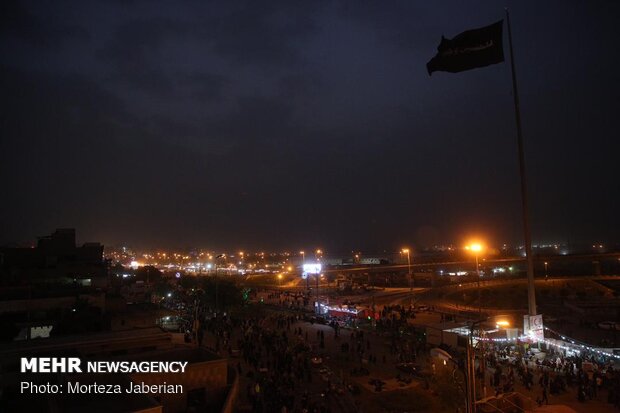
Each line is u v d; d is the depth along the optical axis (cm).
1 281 7619
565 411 2739
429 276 17525
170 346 3972
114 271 17288
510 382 3738
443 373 3566
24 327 5725
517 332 4972
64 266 8750
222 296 9025
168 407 3241
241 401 3859
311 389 4228
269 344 5722
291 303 10956
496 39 4597
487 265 19525
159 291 11656
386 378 4581
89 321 5859
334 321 7719
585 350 4678
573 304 10600
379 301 11900
